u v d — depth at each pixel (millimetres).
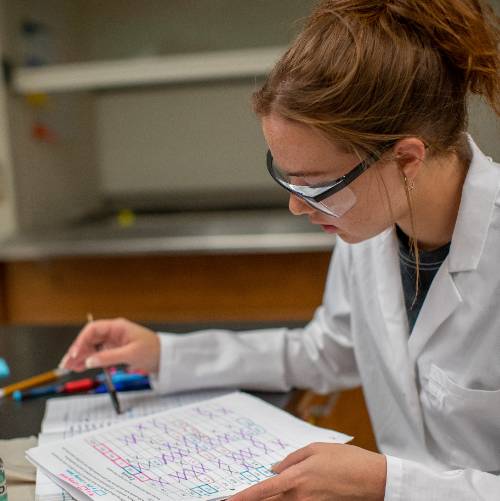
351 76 678
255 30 2789
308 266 2141
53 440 841
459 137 792
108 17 2920
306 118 686
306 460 687
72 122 2953
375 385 1000
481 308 820
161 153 2988
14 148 2609
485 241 823
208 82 2861
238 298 2201
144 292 2260
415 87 700
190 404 924
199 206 3006
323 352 1079
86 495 678
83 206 3041
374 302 970
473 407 824
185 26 2855
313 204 747
